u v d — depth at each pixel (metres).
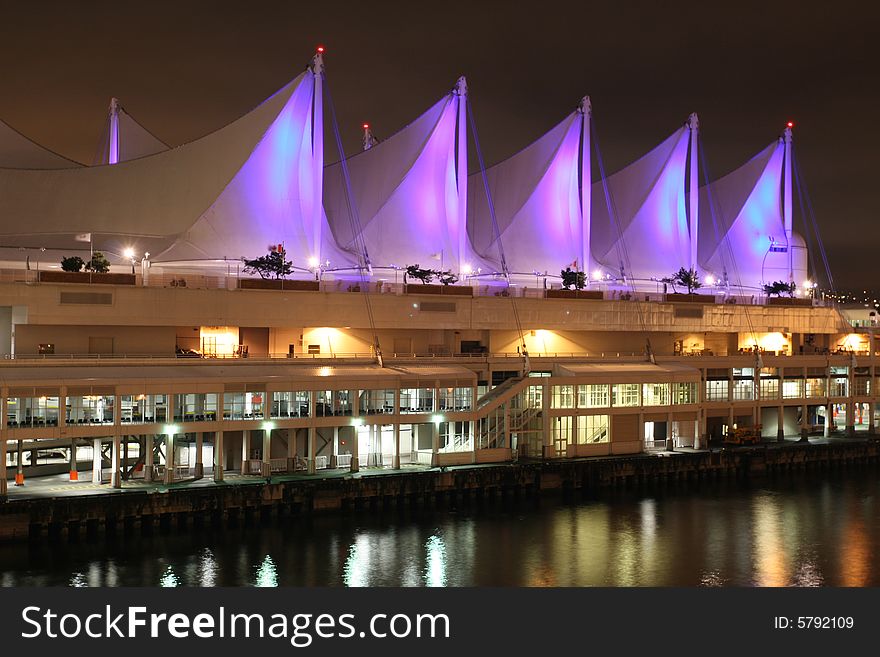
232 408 62.62
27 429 56.44
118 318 70.94
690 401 81.75
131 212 82.25
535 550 56.06
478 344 85.25
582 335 90.31
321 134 85.50
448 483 65.56
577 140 101.06
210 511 57.91
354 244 93.44
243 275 82.31
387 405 68.25
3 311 71.38
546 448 74.25
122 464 62.06
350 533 58.06
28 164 89.44
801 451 81.94
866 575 53.06
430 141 92.88
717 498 70.88
